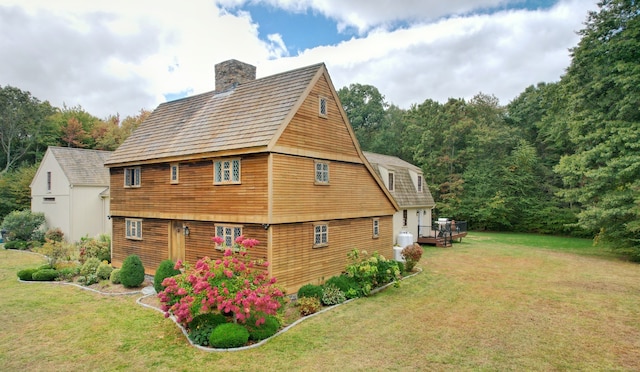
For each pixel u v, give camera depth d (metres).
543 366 6.89
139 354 7.41
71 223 23.53
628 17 18.39
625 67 17.53
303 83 12.61
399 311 10.22
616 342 8.02
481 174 34.03
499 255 20.33
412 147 39.25
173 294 9.05
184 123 15.42
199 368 6.78
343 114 14.38
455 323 9.23
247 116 12.77
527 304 10.90
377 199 16.89
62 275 14.38
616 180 18.48
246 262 9.86
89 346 7.84
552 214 31.80
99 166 26.34
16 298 11.64
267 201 10.80
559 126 27.86
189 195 13.23
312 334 8.46
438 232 26.23
